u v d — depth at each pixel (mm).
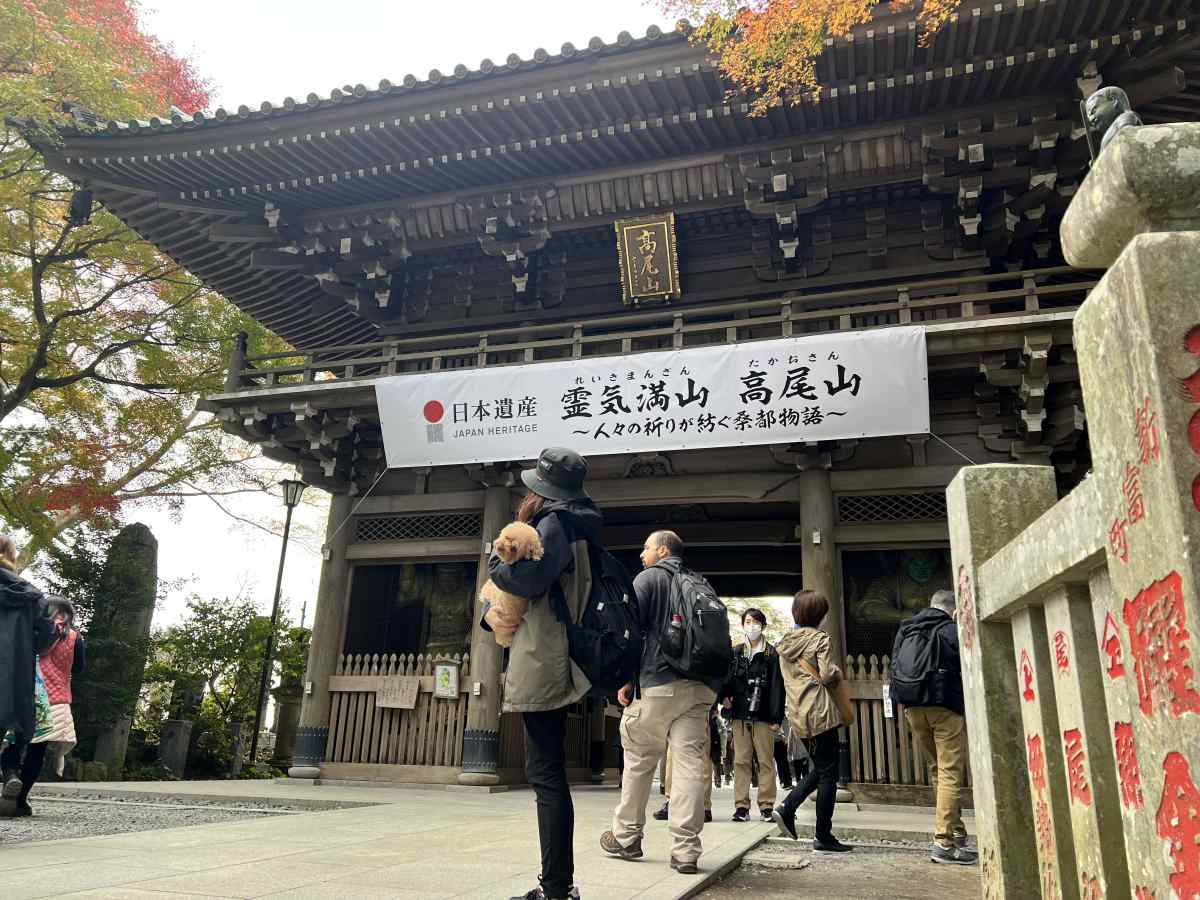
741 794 7336
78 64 13789
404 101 10148
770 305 10055
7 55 14055
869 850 5887
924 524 9719
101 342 17547
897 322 10680
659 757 4559
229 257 12914
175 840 4977
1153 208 1387
